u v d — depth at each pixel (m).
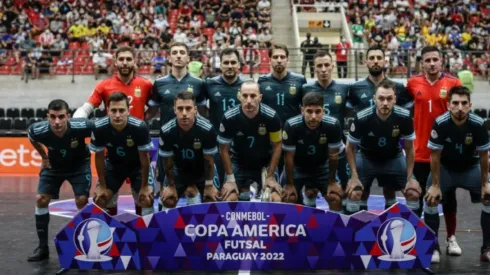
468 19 27.52
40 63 23.05
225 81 9.27
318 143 8.07
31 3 26.61
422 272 7.35
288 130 8.02
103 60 23.12
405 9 27.47
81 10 26.09
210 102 9.32
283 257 7.38
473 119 7.70
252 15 26.67
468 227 10.22
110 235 7.35
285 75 9.31
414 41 25.41
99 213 7.33
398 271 7.37
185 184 8.45
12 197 13.66
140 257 7.36
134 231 7.35
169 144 7.95
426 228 7.32
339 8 27.92
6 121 19.23
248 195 8.69
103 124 7.88
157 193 10.01
